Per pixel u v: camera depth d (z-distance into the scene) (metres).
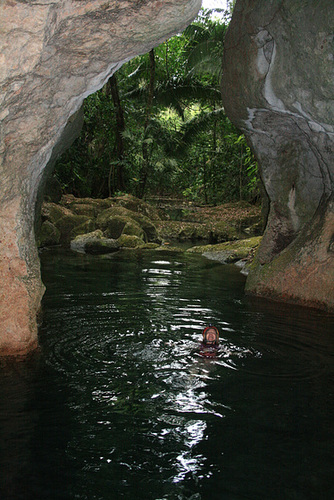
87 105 16.88
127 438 2.84
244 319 5.56
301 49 5.00
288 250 6.86
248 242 11.50
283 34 5.15
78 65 3.87
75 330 4.88
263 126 6.62
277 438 2.87
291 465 2.59
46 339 4.59
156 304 6.14
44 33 3.25
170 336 4.79
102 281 7.60
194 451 2.71
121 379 3.69
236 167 22.39
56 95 3.94
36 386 3.53
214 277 8.43
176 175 25.98
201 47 17.30
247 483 2.42
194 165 24.62
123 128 17.73
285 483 2.43
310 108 5.35
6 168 3.92
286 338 4.89
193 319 5.47
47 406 3.22
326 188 6.56
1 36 3.14
